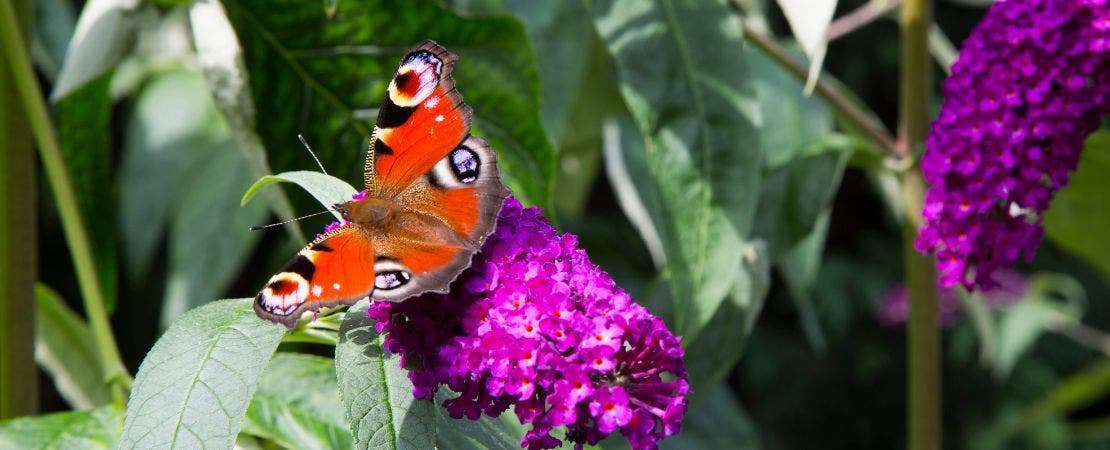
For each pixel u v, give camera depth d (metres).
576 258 0.25
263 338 0.24
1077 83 0.30
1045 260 1.19
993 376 1.22
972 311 0.48
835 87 0.41
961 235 0.31
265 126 0.31
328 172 0.32
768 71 0.40
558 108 0.35
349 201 0.25
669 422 0.23
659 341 0.23
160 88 0.47
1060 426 1.18
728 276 0.32
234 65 0.31
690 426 0.45
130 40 0.33
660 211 0.32
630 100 0.32
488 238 0.25
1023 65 0.31
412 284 0.24
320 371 0.30
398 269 0.24
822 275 1.16
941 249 0.33
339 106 0.31
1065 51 0.30
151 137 0.46
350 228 0.25
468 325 0.24
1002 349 0.71
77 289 0.83
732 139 0.32
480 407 0.24
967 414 1.24
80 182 0.36
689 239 0.32
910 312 0.38
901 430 1.25
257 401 0.29
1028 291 0.71
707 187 0.32
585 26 0.35
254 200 0.45
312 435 0.29
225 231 0.45
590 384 0.23
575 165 0.50
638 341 0.24
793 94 0.40
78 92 0.36
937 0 1.12
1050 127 0.30
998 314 0.72
